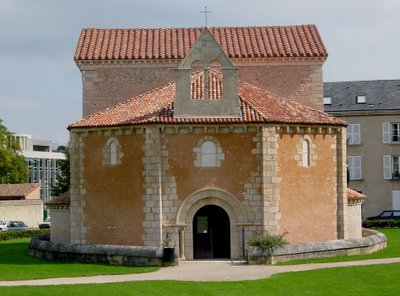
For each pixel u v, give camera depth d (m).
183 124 41.50
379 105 84.69
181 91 42.12
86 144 44.06
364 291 29.86
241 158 41.75
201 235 42.44
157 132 41.53
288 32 55.16
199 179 41.69
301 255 40.56
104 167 43.41
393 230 66.88
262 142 41.62
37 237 50.81
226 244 42.44
